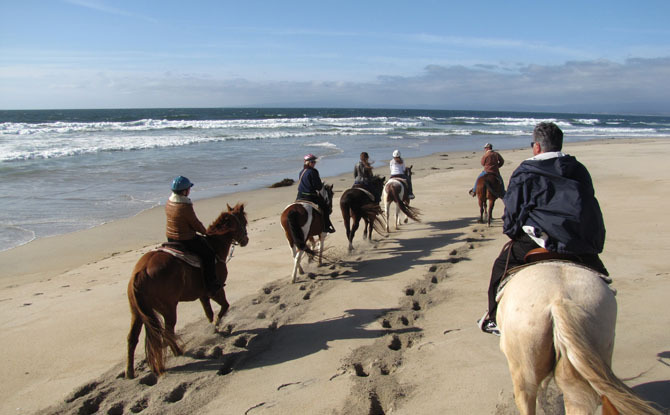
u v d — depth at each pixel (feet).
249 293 23.53
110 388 15.21
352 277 25.35
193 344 18.15
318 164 79.82
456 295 21.61
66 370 16.38
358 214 30.32
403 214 40.93
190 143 106.01
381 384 14.49
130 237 36.76
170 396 14.70
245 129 157.69
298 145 109.09
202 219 41.52
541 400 12.82
